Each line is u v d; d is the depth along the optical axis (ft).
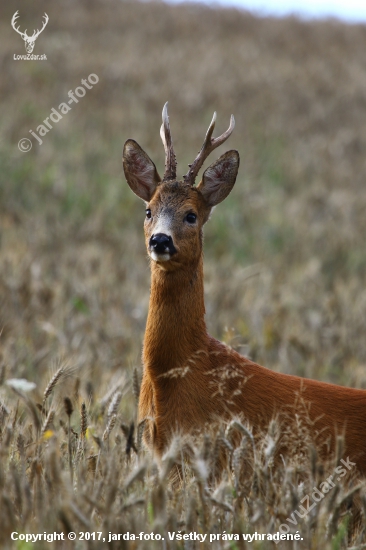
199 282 39.50
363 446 39.01
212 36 261.24
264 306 74.69
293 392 39.50
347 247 113.80
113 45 237.25
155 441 37.83
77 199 129.39
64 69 208.33
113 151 160.25
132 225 119.03
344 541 32.45
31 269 77.25
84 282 78.02
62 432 39.24
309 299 83.20
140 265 92.12
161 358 38.45
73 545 28.07
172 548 28.76
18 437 33.73
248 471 36.14
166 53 234.79
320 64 244.42
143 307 71.82
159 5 287.07
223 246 114.01
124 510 28.96
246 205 136.05
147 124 180.04
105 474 30.91
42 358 55.88
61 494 28.91
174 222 39.29
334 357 63.62
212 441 34.01
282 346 64.49
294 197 143.95
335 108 211.61
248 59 240.73
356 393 40.42
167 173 42.78
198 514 30.07
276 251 113.19
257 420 38.34
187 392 37.99
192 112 193.88
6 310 67.26
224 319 70.13
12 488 31.12
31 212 120.47
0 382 42.93
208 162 157.99
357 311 75.36
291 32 276.62
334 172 165.48
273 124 193.77
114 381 50.67
